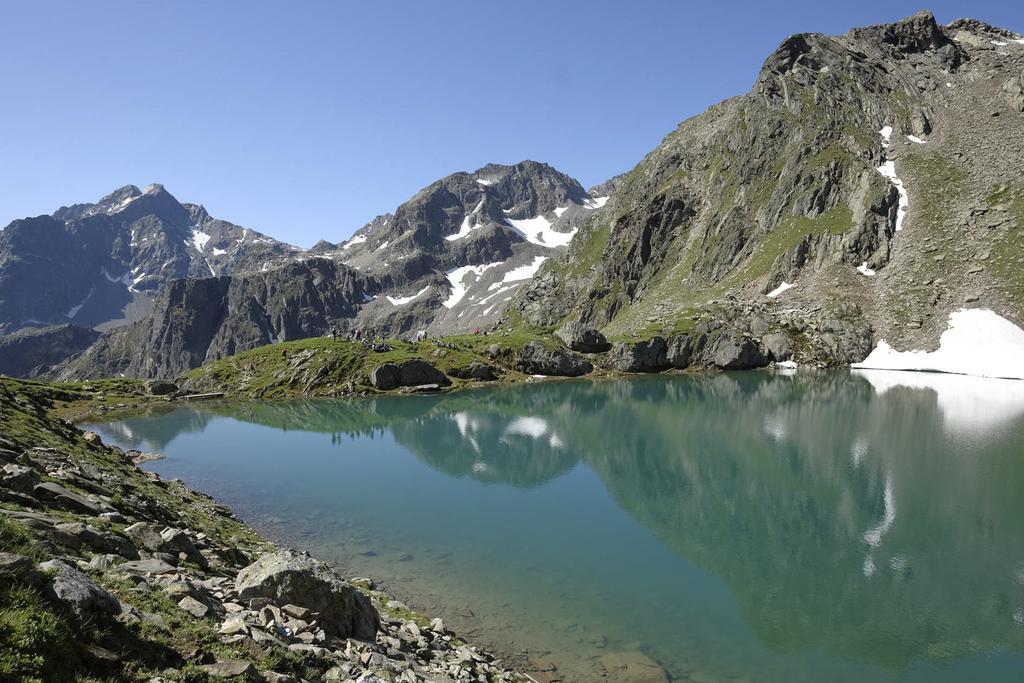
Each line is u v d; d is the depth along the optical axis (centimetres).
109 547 1664
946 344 12862
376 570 3222
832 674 2327
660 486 5053
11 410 3725
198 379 12712
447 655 2014
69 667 955
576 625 2641
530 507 4522
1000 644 2542
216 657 1201
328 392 11800
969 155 17162
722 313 15875
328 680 1352
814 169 19375
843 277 15850
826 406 8638
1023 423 6906
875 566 3347
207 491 4991
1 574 1024
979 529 3825
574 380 13150
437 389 11950
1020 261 13388
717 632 2628
